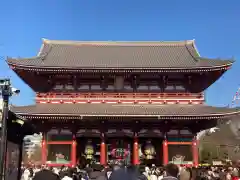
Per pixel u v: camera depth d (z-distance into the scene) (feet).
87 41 169.37
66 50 161.17
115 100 128.26
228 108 119.03
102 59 147.23
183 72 125.90
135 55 155.22
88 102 128.47
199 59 136.15
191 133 123.54
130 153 126.62
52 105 126.21
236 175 91.61
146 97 128.57
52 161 120.06
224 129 172.24
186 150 122.83
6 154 42.42
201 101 127.95
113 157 125.80
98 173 40.40
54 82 131.44
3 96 41.96
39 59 134.82
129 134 124.06
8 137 44.78
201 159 167.53
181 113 114.52
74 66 123.44
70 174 50.11
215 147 169.68
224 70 123.03
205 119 116.16
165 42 169.27
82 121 121.90
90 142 126.11
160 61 143.43
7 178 44.21
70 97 128.57
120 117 115.75
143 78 131.13
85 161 123.24
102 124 121.90
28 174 99.25
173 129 124.06
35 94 133.18
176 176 29.12
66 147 122.01
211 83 135.13
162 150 124.06
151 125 123.95
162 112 116.88
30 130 55.42
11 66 120.98
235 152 166.20
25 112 112.06
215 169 104.32
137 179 39.37
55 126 122.62
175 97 128.57
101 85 130.72
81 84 131.23
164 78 129.49
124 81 130.93
